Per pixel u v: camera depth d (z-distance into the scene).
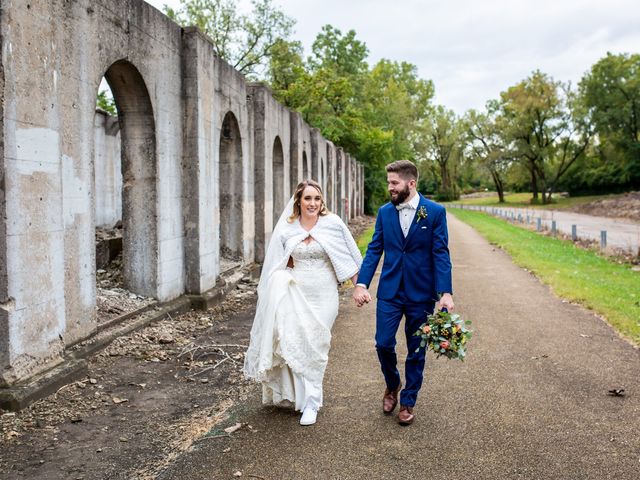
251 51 38.22
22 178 5.05
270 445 4.05
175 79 8.98
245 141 13.02
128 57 7.39
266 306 4.54
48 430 4.41
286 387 4.59
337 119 38.06
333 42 46.53
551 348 6.64
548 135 64.75
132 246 8.46
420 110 74.12
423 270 4.42
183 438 4.25
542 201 67.12
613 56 61.69
